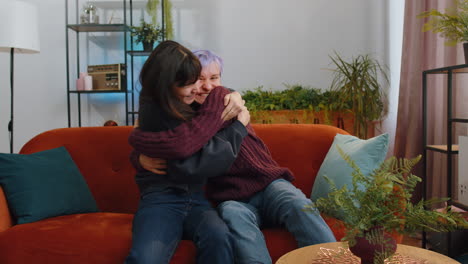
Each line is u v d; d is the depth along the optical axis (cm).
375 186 90
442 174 265
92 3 415
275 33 405
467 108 248
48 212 163
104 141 199
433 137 281
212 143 136
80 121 407
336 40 397
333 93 324
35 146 195
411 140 289
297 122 330
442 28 220
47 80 412
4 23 278
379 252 88
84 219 162
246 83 411
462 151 194
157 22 411
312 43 401
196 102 162
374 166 157
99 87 391
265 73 409
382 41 386
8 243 144
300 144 196
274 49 406
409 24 304
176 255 135
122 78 391
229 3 409
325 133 198
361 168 157
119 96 424
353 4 392
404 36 309
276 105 338
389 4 378
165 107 133
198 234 130
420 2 287
